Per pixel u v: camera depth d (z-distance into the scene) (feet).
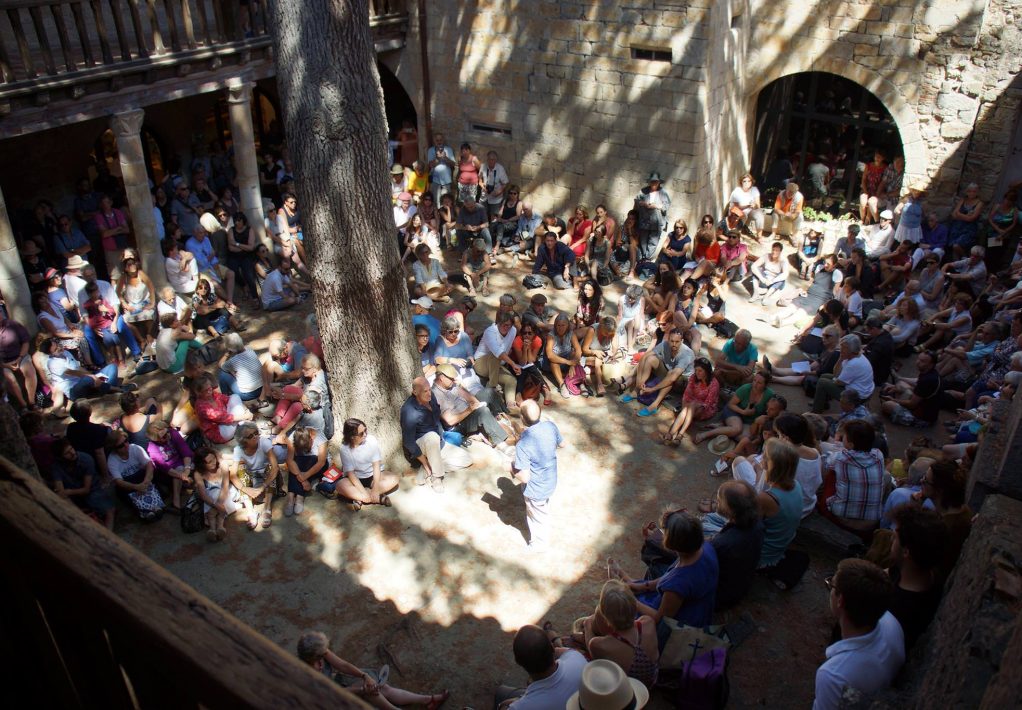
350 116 27.55
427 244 45.88
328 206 28.48
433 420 30.25
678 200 50.55
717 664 19.97
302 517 29.07
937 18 47.19
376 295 29.91
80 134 49.73
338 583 26.25
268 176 55.36
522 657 17.44
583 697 15.34
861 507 25.58
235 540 28.09
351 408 31.58
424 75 56.59
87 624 5.15
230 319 42.63
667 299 39.14
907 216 47.57
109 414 34.96
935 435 33.58
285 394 31.73
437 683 22.66
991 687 8.17
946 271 43.39
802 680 22.16
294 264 47.03
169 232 44.19
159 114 53.62
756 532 22.63
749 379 33.35
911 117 49.90
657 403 35.01
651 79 48.62
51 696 6.21
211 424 31.30
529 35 51.70
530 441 25.98
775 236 53.42
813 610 24.48
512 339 35.01
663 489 30.63
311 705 3.99
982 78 47.19
